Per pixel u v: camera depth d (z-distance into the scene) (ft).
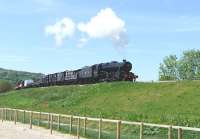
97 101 214.28
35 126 150.61
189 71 409.28
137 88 211.41
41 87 319.27
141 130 87.81
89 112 186.70
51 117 131.13
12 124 162.30
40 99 266.57
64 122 152.05
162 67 424.46
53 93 266.98
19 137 124.47
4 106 278.87
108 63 255.91
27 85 362.74
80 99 231.50
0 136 127.65
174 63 417.69
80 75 275.80
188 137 95.71
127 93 208.33
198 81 188.24
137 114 154.40
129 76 246.88
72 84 287.48
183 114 142.10
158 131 113.39
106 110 184.24
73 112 198.08
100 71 257.34
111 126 134.72
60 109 222.48
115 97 208.85
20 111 180.86
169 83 199.41
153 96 187.62
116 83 230.89
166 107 163.84
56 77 310.24
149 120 138.51
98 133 113.50
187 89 180.96
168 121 130.93
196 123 122.52
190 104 159.12
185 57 414.62
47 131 133.49
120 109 181.88
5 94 325.83
